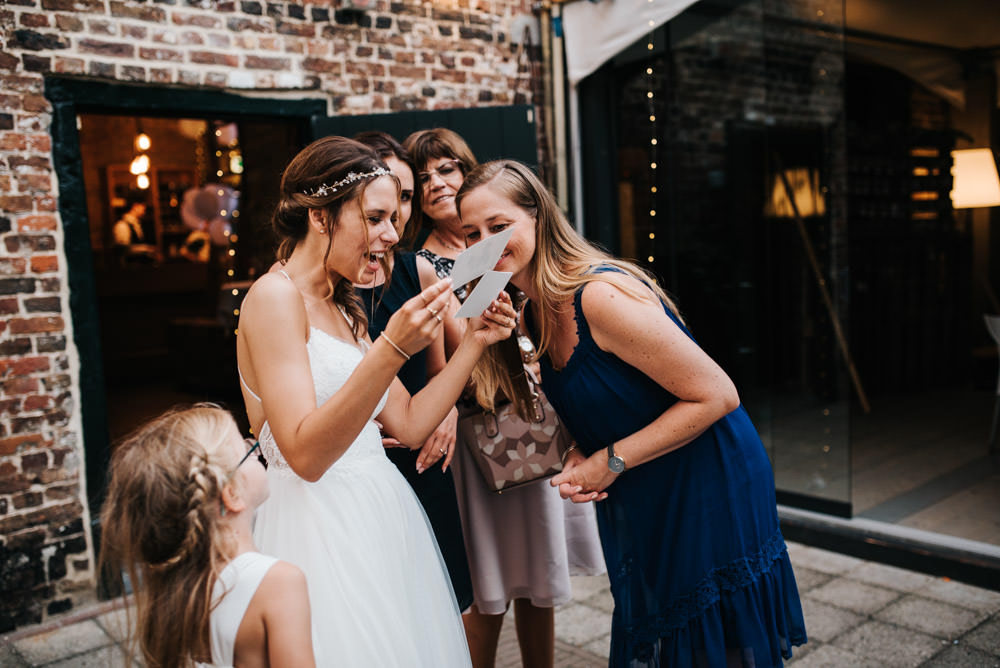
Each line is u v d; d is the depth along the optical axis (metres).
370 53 4.24
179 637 1.26
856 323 7.19
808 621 3.13
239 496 1.32
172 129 10.64
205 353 8.31
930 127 7.27
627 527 1.79
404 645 1.53
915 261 7.37
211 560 1.26
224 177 7.62
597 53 4.75
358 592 1.53
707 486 1.71
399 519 1.67
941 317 7.55
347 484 1.62
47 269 3.37
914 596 3.31
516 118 4.31
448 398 1.78
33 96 3.30
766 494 1.79
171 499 1.24
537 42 4.95
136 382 9.82
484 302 1.55
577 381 1.76
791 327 4.50
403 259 2.27
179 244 10.86
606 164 5.04
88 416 3.48
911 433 5.88
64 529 3.44
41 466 3.38
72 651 3.12
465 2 4.60
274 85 3.93
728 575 1.70
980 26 6.06
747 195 4.77
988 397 7.04
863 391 7.25
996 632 2.96
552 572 2.35
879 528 3.84
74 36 3.37
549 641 2.49
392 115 4.13
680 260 5.05
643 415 1.72
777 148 4.61
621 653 1.83
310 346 1.63
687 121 4.85
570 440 2.19
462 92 4.62
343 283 1.78
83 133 10.11
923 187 7.40
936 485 4.62
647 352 1.62
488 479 2.19
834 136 4.36
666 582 1.72
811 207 4.45
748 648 1.69
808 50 4.38
